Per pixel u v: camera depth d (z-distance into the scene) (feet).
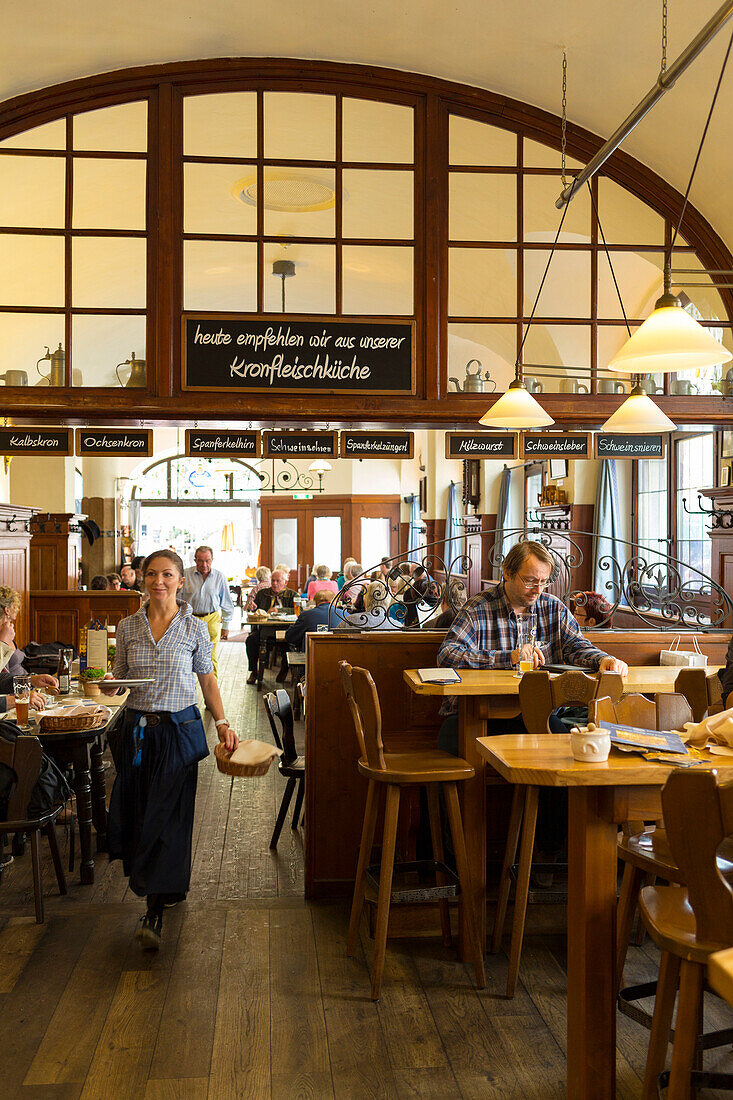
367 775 11.35
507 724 12.96
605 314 20.99
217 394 18.85
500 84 19.54
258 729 26.96
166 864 12.09
